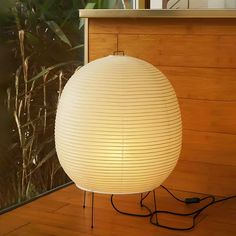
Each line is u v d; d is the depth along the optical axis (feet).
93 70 3.26
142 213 3.99
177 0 5.00
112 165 3.19
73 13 6.79
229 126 4.30
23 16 6.18
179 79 4.44
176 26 4.37
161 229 3.65
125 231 3.61
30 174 6.39
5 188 6.12
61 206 4.15
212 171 4.41
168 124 3.25
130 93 3.13
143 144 3.16
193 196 4.38
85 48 4.78
